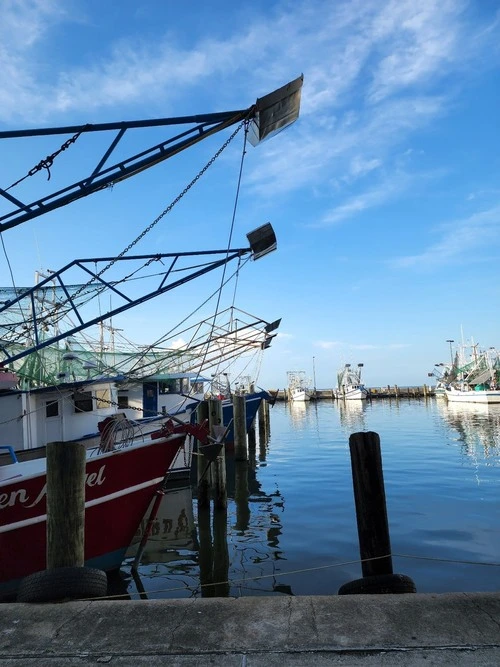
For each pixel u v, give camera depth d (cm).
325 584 798
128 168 802
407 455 2127
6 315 1462
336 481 1652
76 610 407
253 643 340
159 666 319
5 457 1196
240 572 875
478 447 2327
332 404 7769
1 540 745
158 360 1739
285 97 757
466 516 1157
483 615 366
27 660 333
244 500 1453
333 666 310
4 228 820
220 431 967
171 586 833
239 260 1169
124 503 838
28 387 1655
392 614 373
